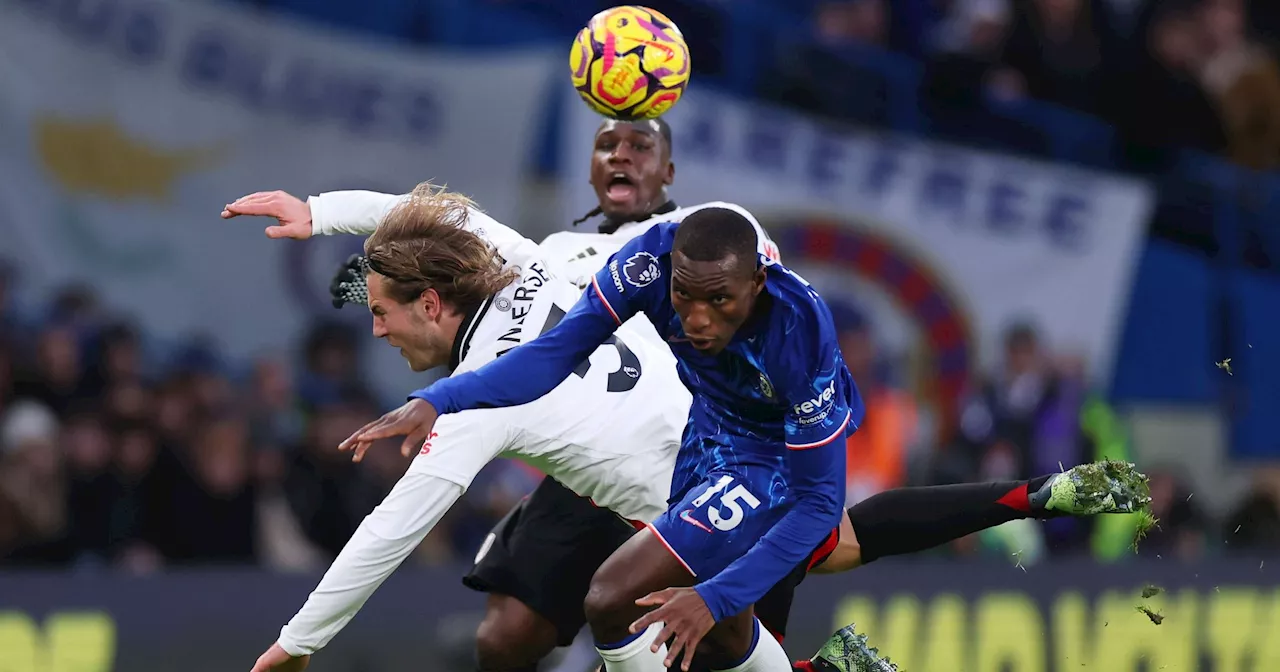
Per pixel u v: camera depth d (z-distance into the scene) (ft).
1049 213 117.39
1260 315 122.72
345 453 94.22
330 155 106.32
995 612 82.58
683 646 42.34
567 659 78.74
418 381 105.70
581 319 46.73
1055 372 110.11
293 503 92.99
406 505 47.50
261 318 105.19
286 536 92.58
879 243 114.42
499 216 108.27
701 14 114.52
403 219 49.55
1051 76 121.39
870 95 116.78
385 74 107.04
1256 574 86.58
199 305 104.32
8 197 101.09
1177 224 122.42
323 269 106.11
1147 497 51.26
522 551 57.88
